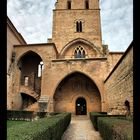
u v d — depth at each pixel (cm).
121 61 1742
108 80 2667
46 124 696
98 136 1318
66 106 3397
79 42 4266
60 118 1157
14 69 3353
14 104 3231
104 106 2995
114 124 697
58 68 3281
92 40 4262
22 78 3694
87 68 3219
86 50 4212
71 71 3238
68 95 3450
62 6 4559
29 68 3778
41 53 3388
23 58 3634
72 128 1817
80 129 1741
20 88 3428
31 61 3828
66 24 4419
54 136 783
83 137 1289
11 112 2677
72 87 3491
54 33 4366
